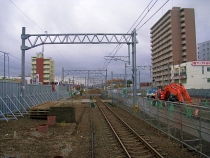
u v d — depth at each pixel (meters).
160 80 101.94
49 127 14.41
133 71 24.36
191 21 88.19
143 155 8.71
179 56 89.56
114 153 8.96
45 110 17.70
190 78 69.69
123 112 25.70
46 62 103.25
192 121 9.11
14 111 20.30
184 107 9.88
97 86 141.38
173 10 89.44
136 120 18.75
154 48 109.06
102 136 12.28
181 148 9.52
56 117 16.52
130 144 10.41
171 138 11.27
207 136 8.34
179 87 21.77
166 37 94.56
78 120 18.91
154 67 110.81
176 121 10.70
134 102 23.62
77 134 12.73
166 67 94.50
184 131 9.98
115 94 38.66
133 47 24.16
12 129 12.97
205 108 8.25
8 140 10.29
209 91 41.25
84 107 33.00
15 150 8.79
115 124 16.72
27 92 24.34
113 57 32.56
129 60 29.92
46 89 34.91
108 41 23.31
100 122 17.81
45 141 10.55
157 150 9.11
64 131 13.16
